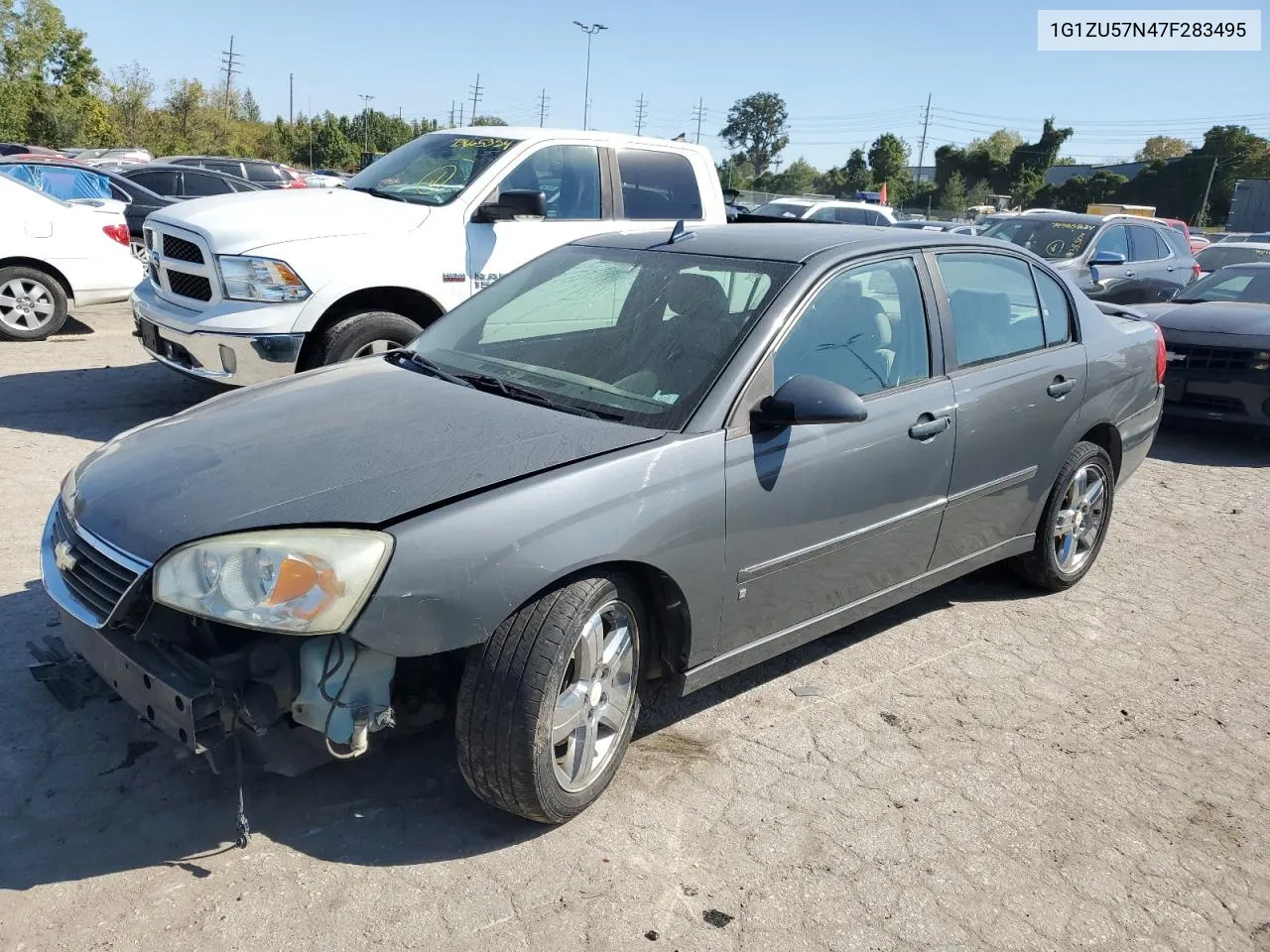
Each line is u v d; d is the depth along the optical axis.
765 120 112.25
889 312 3.82
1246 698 4.05
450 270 6.52
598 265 4.02
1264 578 5.40
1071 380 4.57
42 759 3.14
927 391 3.84
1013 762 3.49
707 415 3.15
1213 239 37.03
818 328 3.52
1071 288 4.89
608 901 2.68
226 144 66.69
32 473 5.63
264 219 6.14
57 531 3.01
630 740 3.25
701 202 7.84
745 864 2.88
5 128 48.72
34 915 2.51
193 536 2.58
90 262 9.73
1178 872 2.98
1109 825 3.17
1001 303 4.39
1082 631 4.60
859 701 3.84
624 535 2.84
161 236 6.41
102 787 3.02
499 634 2.70
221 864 2.73
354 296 6.30
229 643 2.73
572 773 2.95
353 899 2.63
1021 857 2.99
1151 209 39.78
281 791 3.05
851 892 2.80
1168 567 5.49
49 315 9.62
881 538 3.73
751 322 3.39
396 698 2.88
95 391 7.67
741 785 3.24
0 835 2.79
